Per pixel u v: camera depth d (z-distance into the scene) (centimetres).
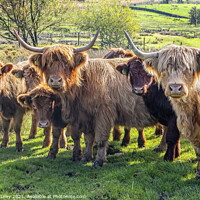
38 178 703
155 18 11475
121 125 813
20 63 1113
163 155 822
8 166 764
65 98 777
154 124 812
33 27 3033
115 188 608
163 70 536
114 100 777
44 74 742
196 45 4284
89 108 774
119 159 817
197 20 9794
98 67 783
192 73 533
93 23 3862
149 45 4234
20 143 988
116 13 3847
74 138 833
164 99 743
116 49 1114
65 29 4675
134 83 736
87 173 725
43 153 941
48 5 3016
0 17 3017
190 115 595
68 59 720
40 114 824
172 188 607
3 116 1006
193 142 619
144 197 574
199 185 602
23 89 1020
